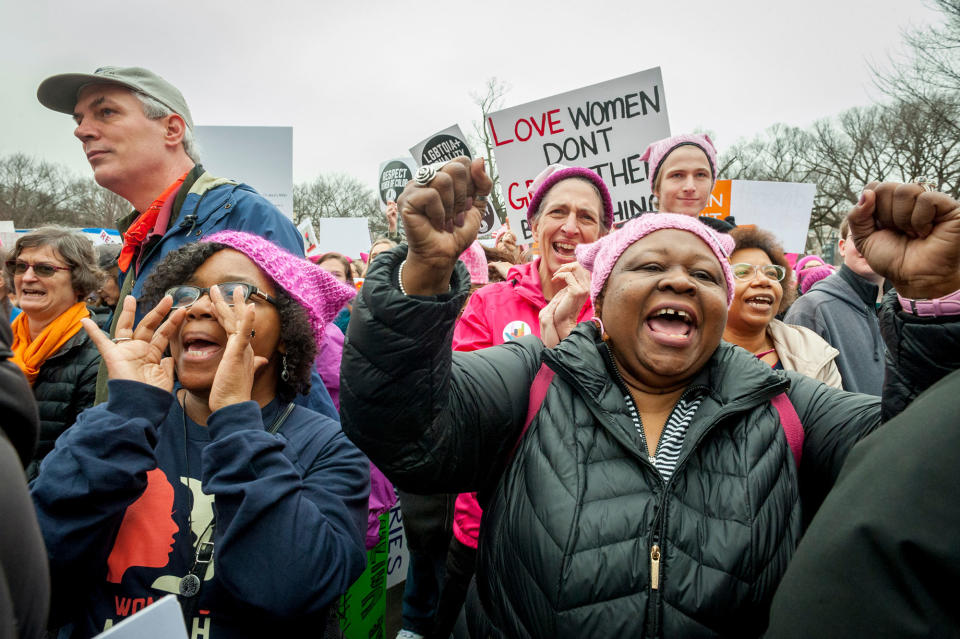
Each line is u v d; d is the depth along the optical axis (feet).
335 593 4.39
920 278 3.73
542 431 4.39
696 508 4.01
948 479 2.46
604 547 3.90
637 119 11.80
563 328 6.82
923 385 3.83
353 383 3.98
